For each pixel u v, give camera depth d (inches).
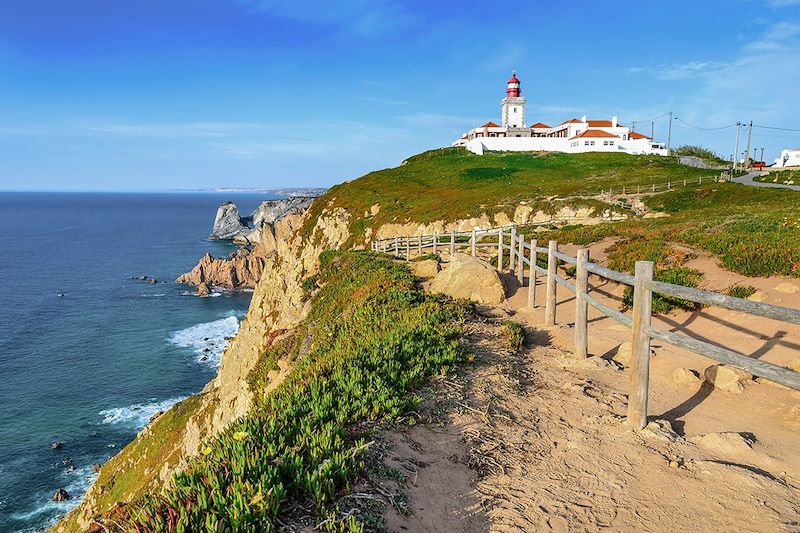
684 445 227.8
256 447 191.3
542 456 219.0
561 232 1101.1
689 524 171.3
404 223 2065.7
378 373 283.4
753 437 233.3
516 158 3629.4
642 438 234.5
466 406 260.5
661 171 2787.9
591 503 183.9
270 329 1234.0
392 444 212.8
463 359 331.0
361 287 680.4
